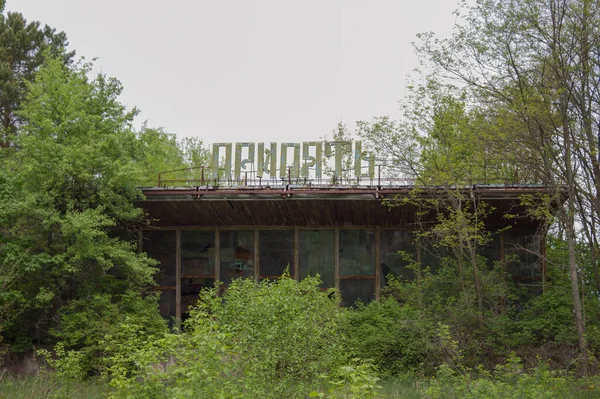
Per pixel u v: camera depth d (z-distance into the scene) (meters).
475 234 26.72
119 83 29.11
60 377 19.06
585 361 21.72
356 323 25.59
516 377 19.73
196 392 12.98
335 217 29.41
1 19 43.66
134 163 26.59
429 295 26.88
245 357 13.81
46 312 24.84
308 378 14.23
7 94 39.72
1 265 23.16
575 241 27.70
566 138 23.84
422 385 21.69
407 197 27.53
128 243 26.56
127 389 14.92
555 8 23.56
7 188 22.72
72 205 24.48
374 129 27.72
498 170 29.47
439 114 26.73
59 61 27.84
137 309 25.33
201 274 30.19
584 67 23.81
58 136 25.78
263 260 30.03
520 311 27.64
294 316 14.59
